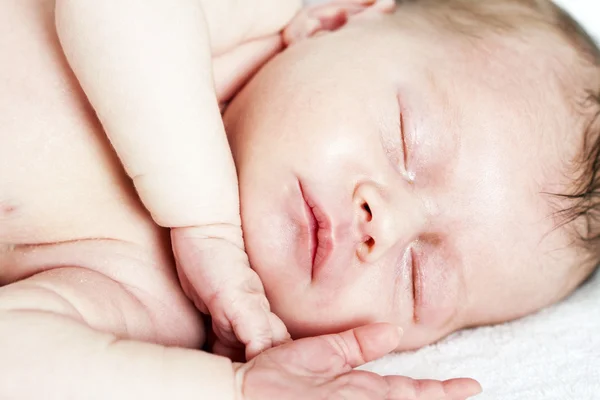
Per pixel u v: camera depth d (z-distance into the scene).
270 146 0.30
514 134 0.31
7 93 0.28
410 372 0.31
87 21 0.27
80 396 0.24
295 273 0.30
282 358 0.26
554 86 0.32
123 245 0.30
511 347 0.33
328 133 0.30
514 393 0.31
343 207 0.29
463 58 0.32
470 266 0.31
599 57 0.34
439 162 0.31
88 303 0.27
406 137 0.30
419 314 0.32
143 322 0.29
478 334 0.33
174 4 0.28
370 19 0.34
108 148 0.29
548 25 0.34
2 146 0.28
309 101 0.31
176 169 0.28
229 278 0.28
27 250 0.29
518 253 0.31
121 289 0.29
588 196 0.32
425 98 0.31
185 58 0.28
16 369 0.24
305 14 0.35
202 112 0.28
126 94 0.27
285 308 0.30
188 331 0.30
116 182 0.30
